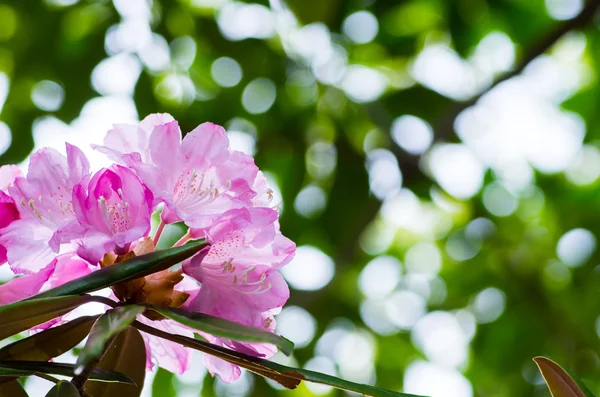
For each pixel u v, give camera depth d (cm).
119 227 88
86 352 83
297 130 201
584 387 93
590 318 221
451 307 233
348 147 201
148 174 88
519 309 224
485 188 236
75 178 89
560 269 229
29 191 90
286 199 199
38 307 85
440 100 205
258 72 197
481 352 224
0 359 88
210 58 197
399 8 183
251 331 86
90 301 87
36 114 185
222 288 90
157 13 188
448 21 191
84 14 186
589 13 202
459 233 237
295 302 207
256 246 89
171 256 86
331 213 198
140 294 89
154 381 194
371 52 200
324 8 164
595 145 234
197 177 90
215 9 194
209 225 89
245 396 195
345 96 204
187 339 88
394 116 206
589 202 234
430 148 207
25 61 182
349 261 203
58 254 90
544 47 204
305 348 220
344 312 226
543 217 236
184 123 194
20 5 183
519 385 221
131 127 92
